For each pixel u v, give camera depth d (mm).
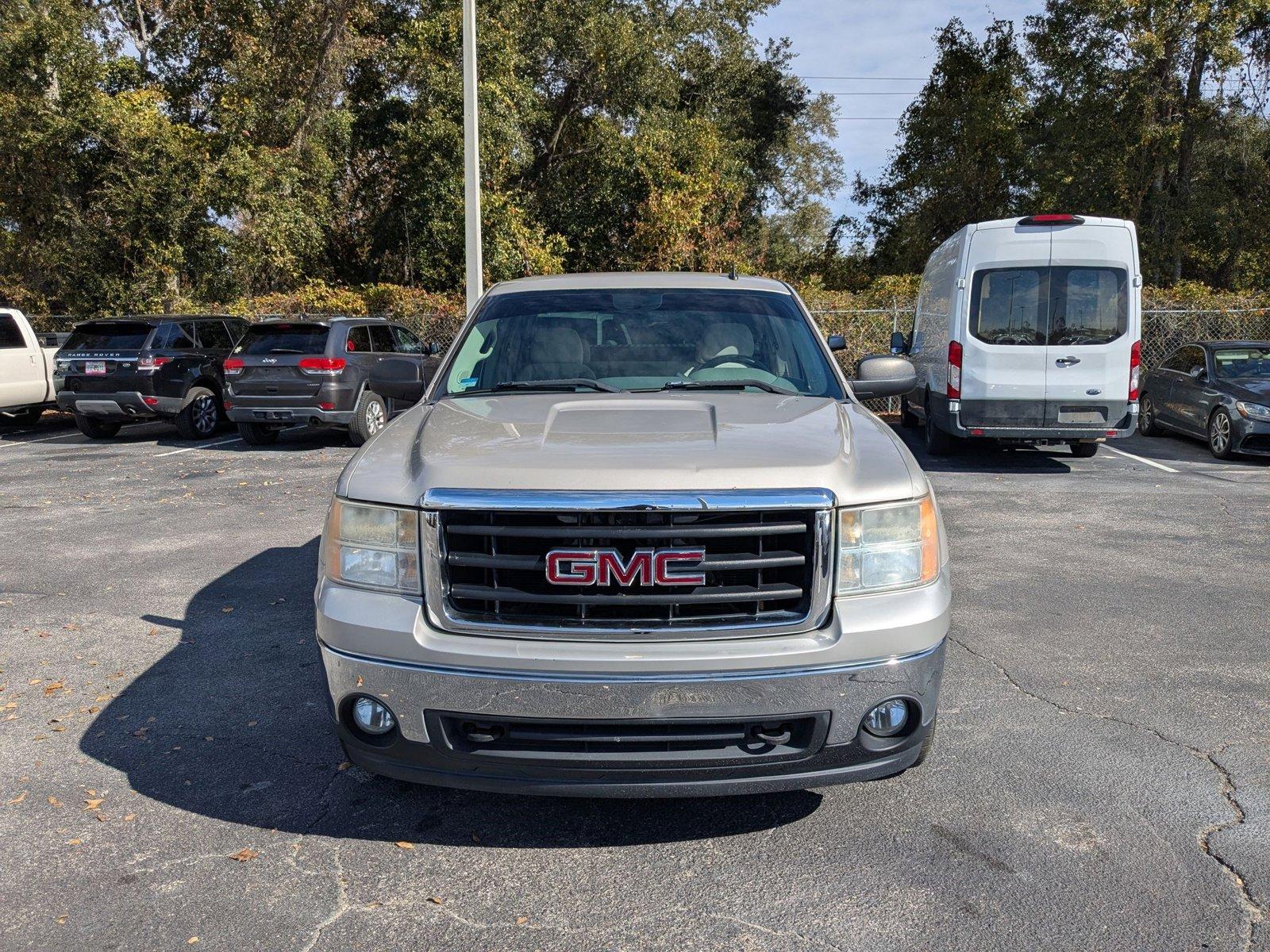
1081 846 3162
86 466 11484
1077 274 10422
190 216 20719
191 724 4164
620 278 4781
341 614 2955
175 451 12703
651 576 2803
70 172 20328
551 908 2850
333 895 2922
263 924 2777
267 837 3252
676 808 3436
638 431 3213
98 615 5691
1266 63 27297
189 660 4945
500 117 23156
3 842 3221
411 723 2902
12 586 6309
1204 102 27969
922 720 3025
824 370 4176
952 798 3482
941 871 3021
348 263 29828
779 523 2854
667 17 29500
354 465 3215
